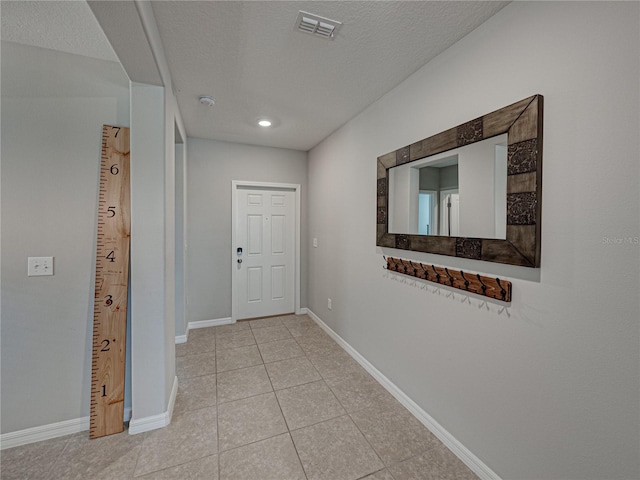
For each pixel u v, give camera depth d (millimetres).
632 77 907
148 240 1689
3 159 1575
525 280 1220
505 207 1290
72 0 1310
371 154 2377
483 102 1399
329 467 1479
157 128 1682
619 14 931
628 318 925
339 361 2639
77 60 1682
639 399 906
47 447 1588
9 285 1594
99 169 1723
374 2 1282
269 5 1306
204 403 1999
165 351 1746
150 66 1477
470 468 1476
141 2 1120
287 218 3955
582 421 1039
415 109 1868
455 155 1557
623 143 928
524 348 1228
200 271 3457
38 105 1626
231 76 1938
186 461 1504
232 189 3555
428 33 1484
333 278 3135
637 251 903
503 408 1319
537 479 1183
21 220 1606
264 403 2006
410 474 1444
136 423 1689
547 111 1132
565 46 1070
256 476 1422
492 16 1346
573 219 1057
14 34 1518
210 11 1341
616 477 957
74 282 1696
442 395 1672
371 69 1846
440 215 1666
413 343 1912
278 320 3756
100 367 1692
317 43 1587
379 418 1863
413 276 1893
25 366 1622
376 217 2279
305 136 3238
